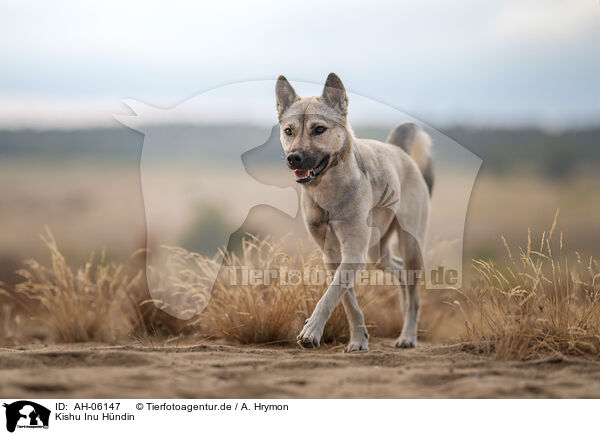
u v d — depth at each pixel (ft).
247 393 10.73
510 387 11.02
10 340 19.63
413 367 12.70
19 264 36.40
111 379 11.00
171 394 10.44
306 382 11.46
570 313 15.17
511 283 16.31
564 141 157.69
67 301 19.89
